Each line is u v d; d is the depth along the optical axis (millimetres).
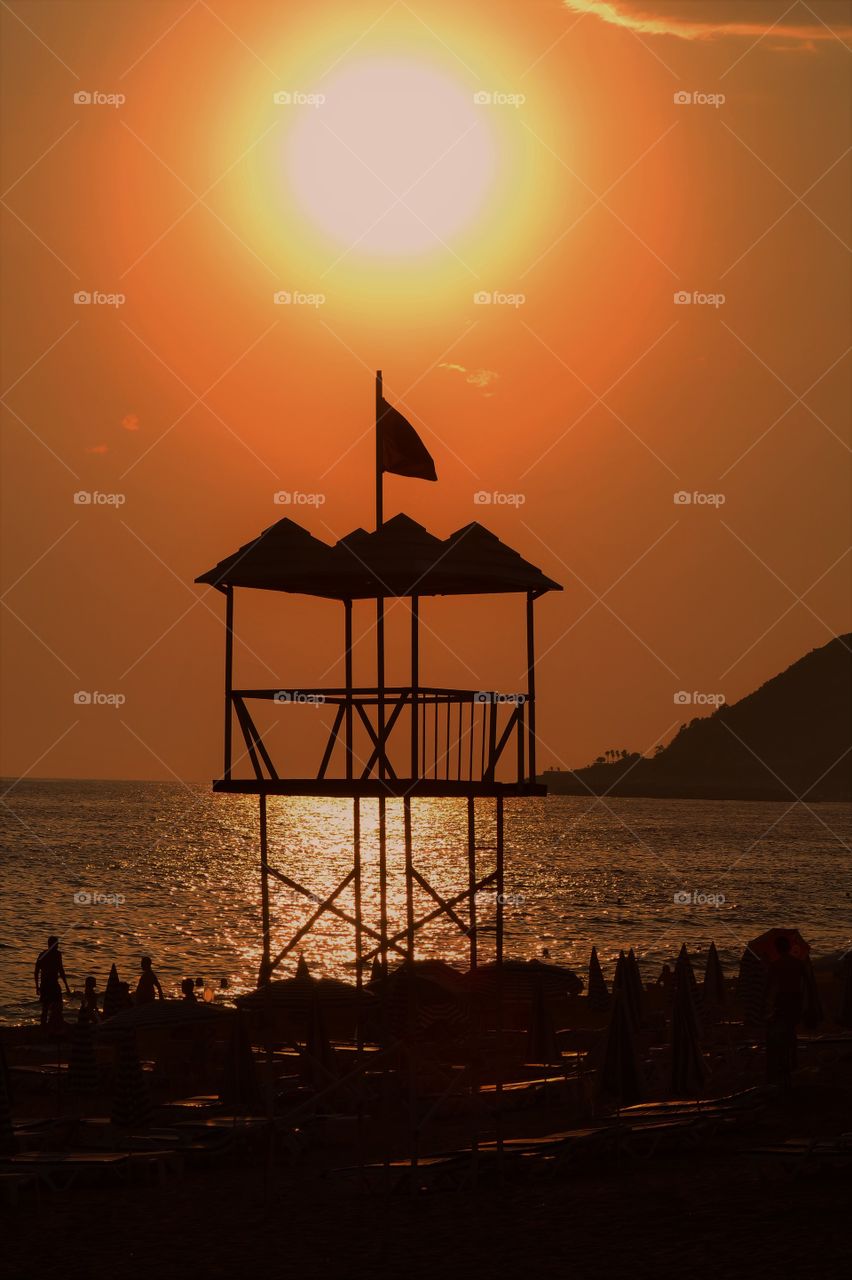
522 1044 29422
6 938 76812
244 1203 16375
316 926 81188
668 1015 34594
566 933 81438
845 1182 16156
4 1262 13820
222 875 132625
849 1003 32312
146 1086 20875
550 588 18078
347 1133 20859
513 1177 17078
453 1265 13273
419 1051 27562
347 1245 14180
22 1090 26078
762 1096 22031
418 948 68562
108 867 142750
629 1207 15352
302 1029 32375
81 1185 17656
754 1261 12922
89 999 36594
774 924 90062
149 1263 13672
